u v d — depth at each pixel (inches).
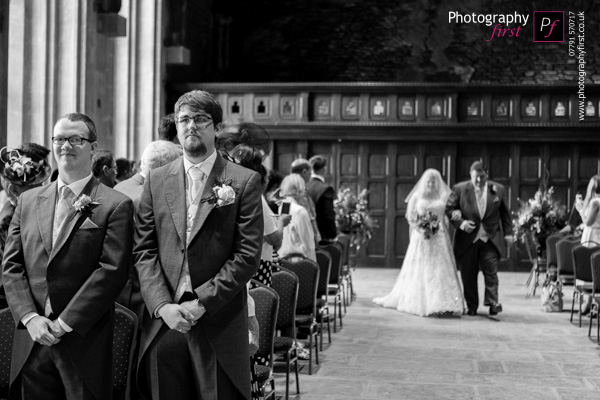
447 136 714.8
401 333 410.0
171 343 167.5
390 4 786.2
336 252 418.9
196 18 749.3
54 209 173.3
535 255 714.8
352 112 725.3
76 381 167.3
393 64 786.8
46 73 487.5
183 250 169.9
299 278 322.0
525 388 296.5
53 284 167.6
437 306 461.1
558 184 713.0
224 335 168.1
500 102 712.4
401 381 306.2
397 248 730.2
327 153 735.7
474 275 466.9
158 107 661.9
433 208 465.7
